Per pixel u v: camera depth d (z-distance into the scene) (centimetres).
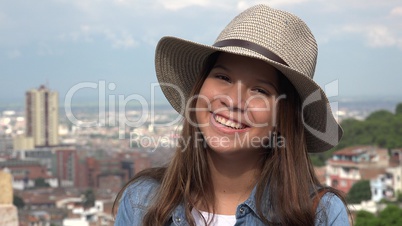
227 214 177
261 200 171
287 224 166
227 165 177
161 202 176
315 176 177
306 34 171
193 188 179
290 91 172
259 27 166
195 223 173
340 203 169
